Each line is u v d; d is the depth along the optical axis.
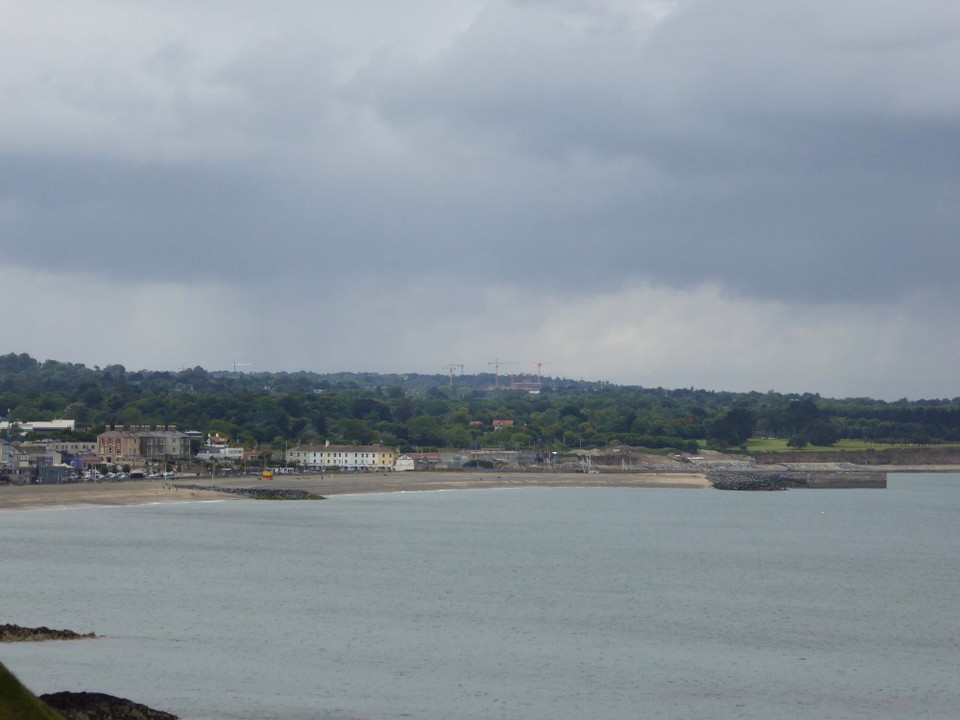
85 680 81.75
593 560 160.38
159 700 78.19
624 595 127.94
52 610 108.75
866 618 116.62
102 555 149.38
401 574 140.25
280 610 112.56
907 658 98.44
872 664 96.06
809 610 120.88
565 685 87.12
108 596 117.19
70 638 94.75
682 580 141.62
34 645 91.25
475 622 109.56
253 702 79.12
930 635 108.19
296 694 81.62
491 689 85.31
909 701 85.38
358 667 90.12
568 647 99.38
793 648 101.31
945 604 126.50
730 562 162.62
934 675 92.81
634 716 79.81
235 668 87.94
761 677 91.06
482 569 147.25
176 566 140.62
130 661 88.06
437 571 144.00
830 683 89.81
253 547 164.62
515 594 126.62
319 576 136.25
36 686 79.25
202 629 101.81
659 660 95.56
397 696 82.44
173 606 112.62
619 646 100.31
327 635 101.31
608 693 85.19
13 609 108.75
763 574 149.88
